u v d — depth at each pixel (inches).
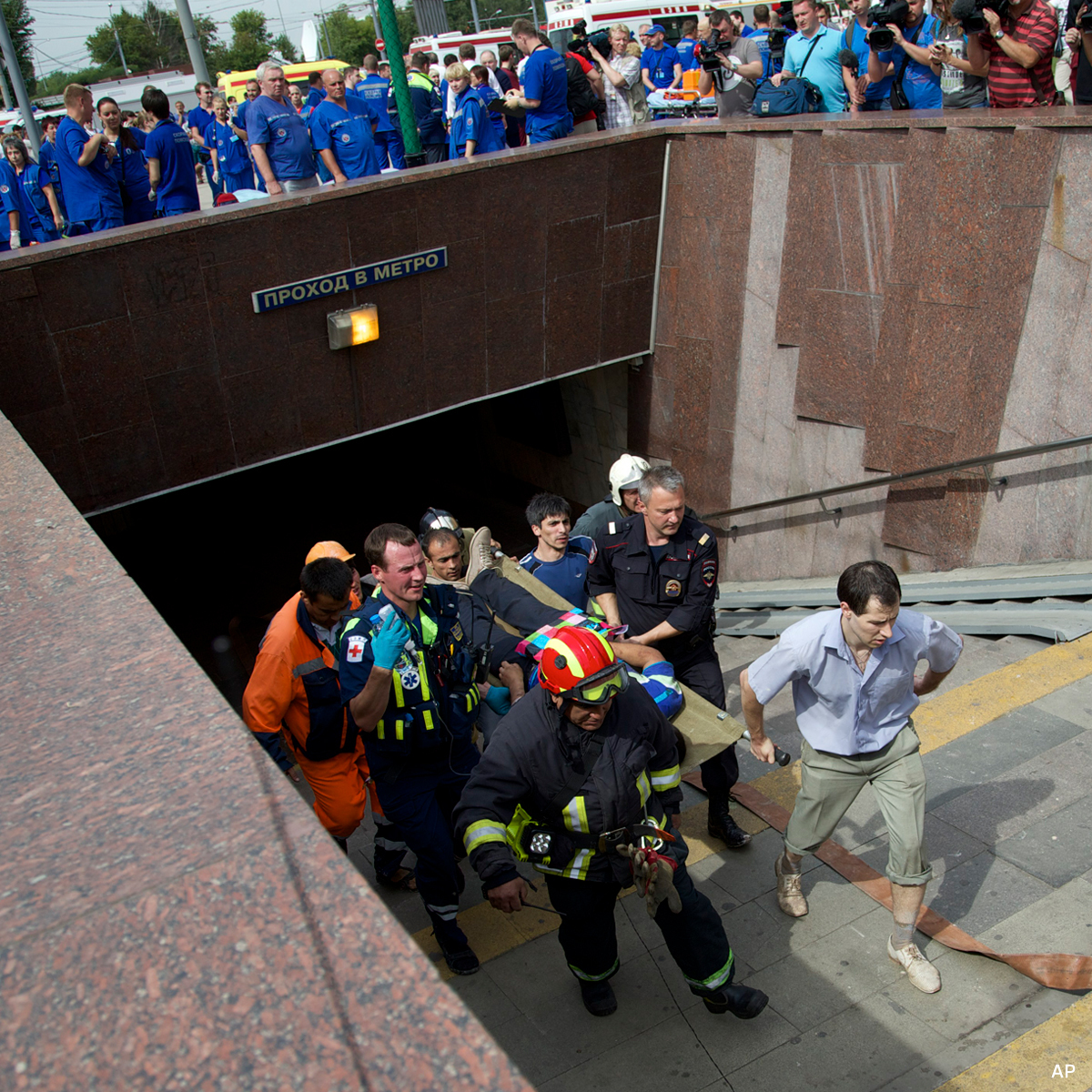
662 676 144.9
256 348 331.3
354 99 358.0
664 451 430.9
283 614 153.8
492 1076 40.6
